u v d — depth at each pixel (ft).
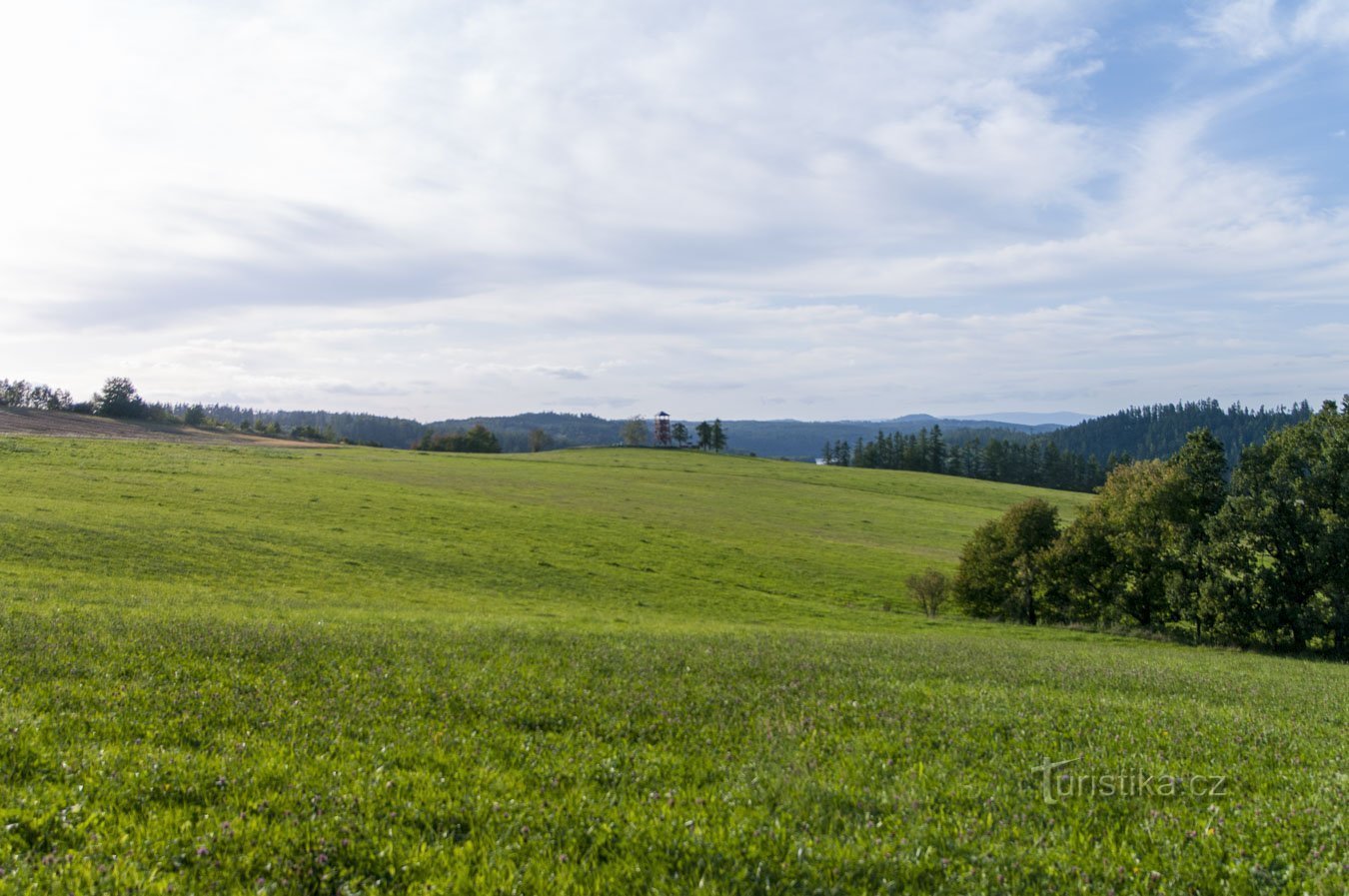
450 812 25.75
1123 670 76.13
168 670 44.09
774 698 48.42
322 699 40.40
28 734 29.99
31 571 113.09
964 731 40.98
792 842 24.72
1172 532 179.42
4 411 420.36
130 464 266.36
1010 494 460.55
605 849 23.95
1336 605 153.17
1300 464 166.09
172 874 20.65
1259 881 23.38
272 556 153.99
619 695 46.37
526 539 215.31
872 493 426.92
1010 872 23.56
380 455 428.97
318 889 20.85
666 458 565.12
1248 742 40.70
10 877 19.70
